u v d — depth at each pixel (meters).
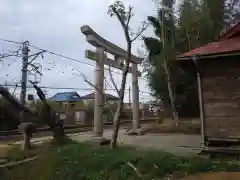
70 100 38.03
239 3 22.00
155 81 24.75
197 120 21.92
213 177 6.39
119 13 10.30
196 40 20.94
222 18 21.50
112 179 7.04
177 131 17.70
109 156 8.52
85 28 11.64
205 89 9.46
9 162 8.89
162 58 21.62
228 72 9.21
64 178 7.59
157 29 24.34
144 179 6.66
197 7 20.81
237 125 8.92
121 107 10.50
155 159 7.72
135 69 17.27
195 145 11.29
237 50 8.52
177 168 7.23
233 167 7.16
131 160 7.80
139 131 16.47
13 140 14.27
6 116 19.88
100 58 12.41
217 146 9.27
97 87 12.27
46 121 11.77
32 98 16.02
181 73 22.23
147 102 34.56
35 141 12.89
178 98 24.69
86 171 7.80
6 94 11.30
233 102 9.05
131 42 10.51
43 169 8.30
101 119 12.27
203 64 9.50
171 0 21.44
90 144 11.25
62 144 11.38
